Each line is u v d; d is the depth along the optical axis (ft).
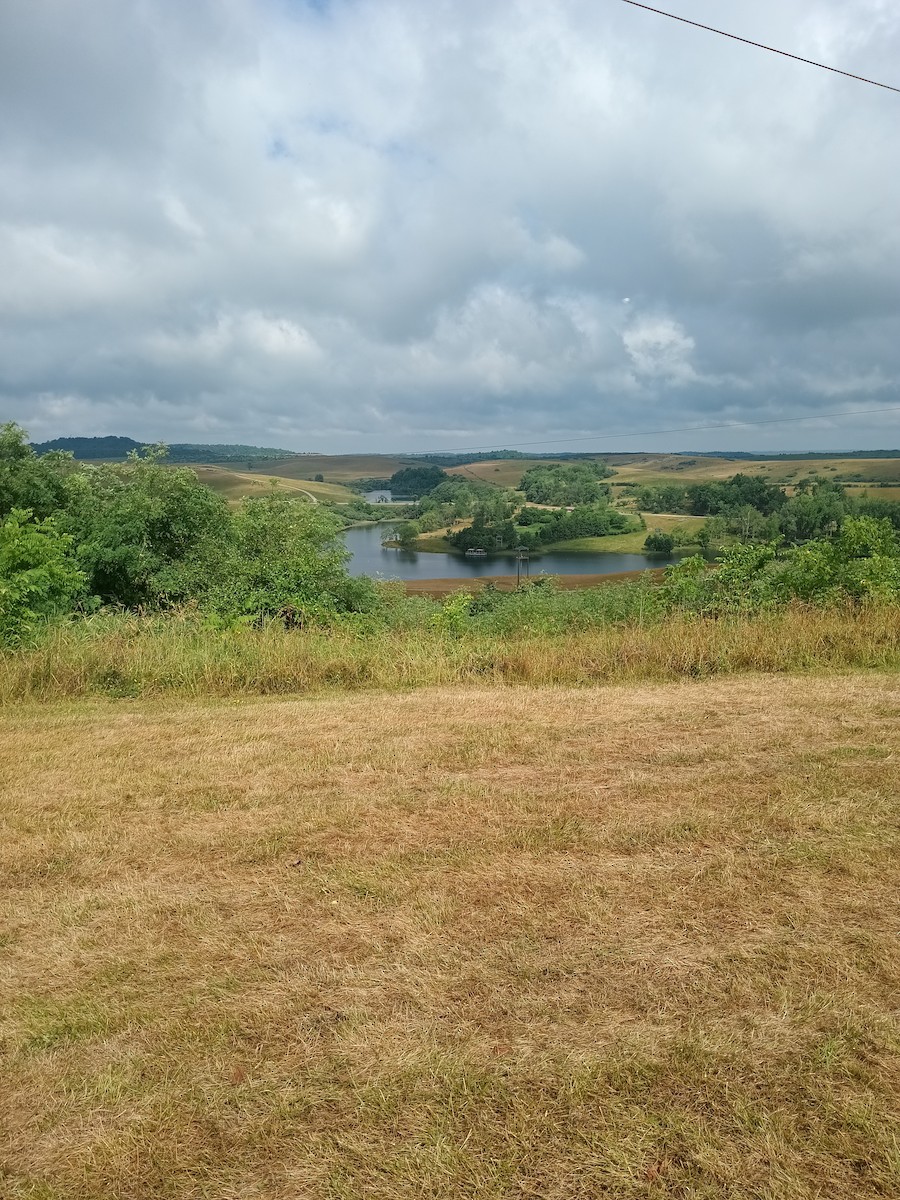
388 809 12.69
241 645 26.63
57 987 8.04
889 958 8.07
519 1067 6.68
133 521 58.95
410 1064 6.75
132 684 23.99
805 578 33.09
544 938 8.62
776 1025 7.11
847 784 13.03
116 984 8.06
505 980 7.88
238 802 13.28
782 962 8.05
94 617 34.01
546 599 40.29
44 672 24.04
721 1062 6.68
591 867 10.30
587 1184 5.57
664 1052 6.81
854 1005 7.36
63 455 84.33
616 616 35.53
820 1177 5.58
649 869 10.18
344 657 25.63
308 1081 6.63
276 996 7.75
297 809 12.85
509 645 27.17
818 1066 6.61
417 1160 5.82
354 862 10.69
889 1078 6.46
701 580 35.35
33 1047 7.14
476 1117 6.19
